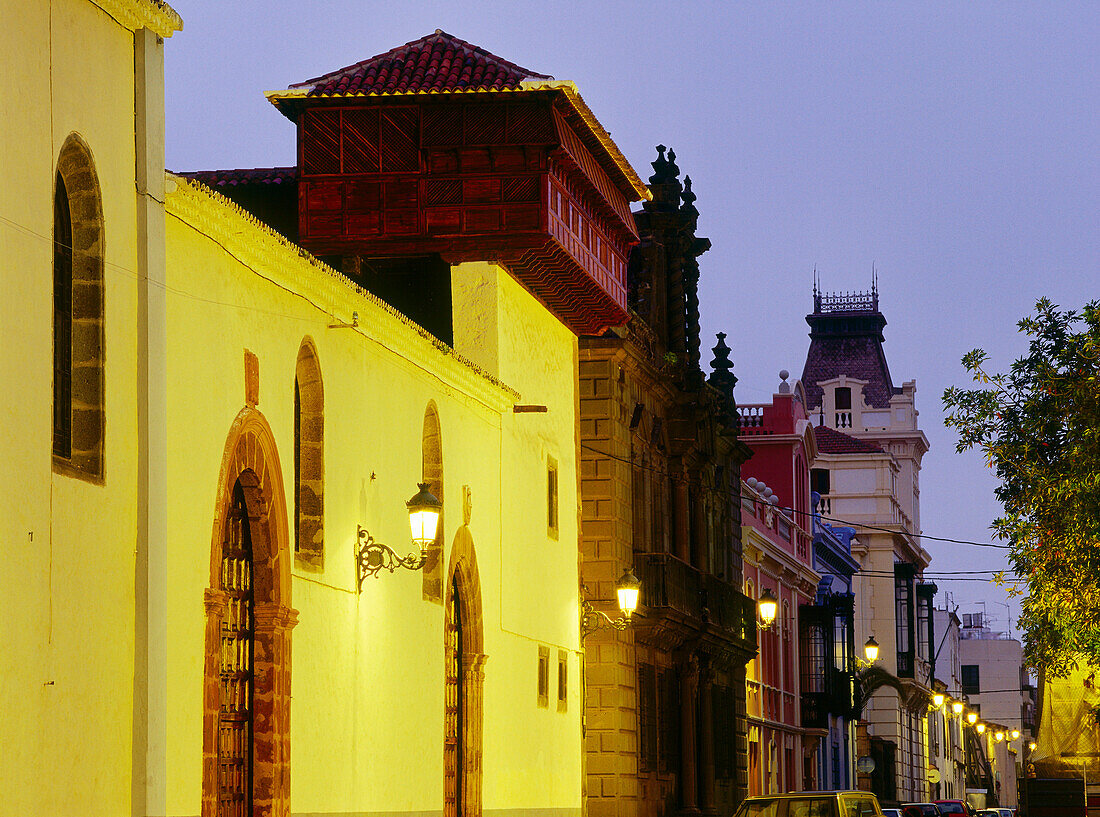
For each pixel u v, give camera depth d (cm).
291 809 1895
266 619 1866
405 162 2875
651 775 3759
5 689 1316
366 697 2150
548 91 2820
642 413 3775
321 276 1994
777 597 5812
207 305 1722
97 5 1507
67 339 1483
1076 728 3384
